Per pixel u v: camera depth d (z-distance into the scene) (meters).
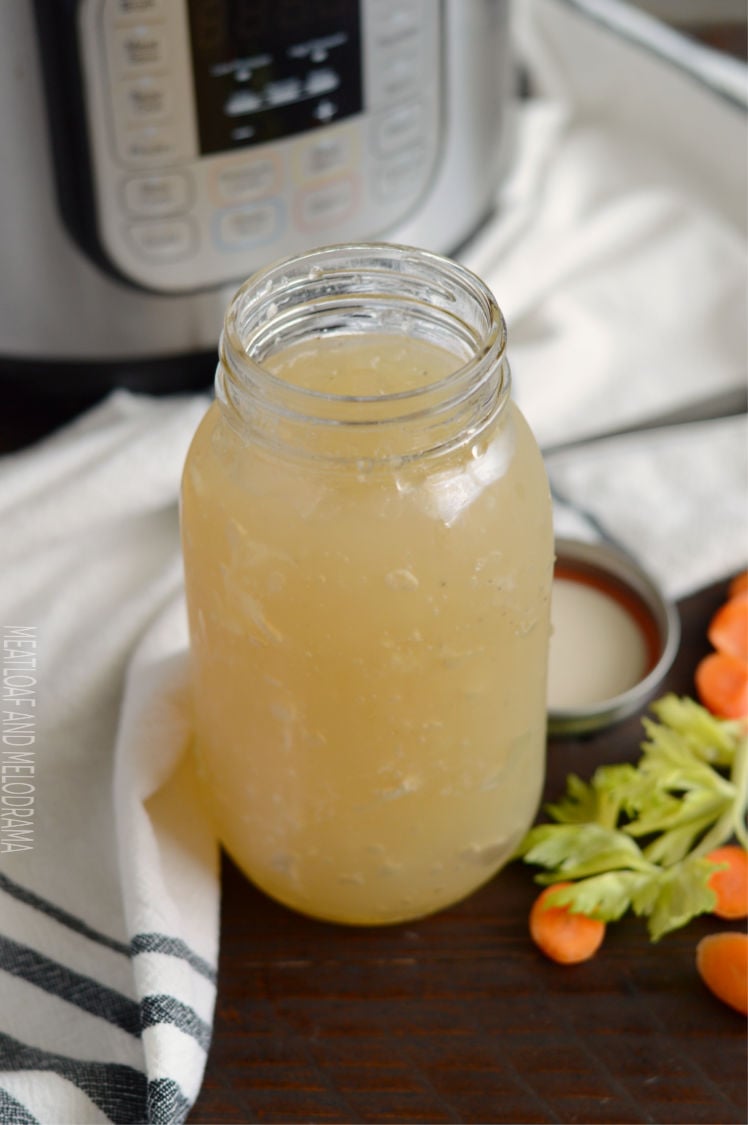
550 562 0.58
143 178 0.71
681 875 0.61
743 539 0.73
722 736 0.65
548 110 0.93
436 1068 0.58
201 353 0.77
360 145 0.74
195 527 0.56
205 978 0.59
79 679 0.66
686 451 0.76
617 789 0.63
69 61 0.68
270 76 0.70
